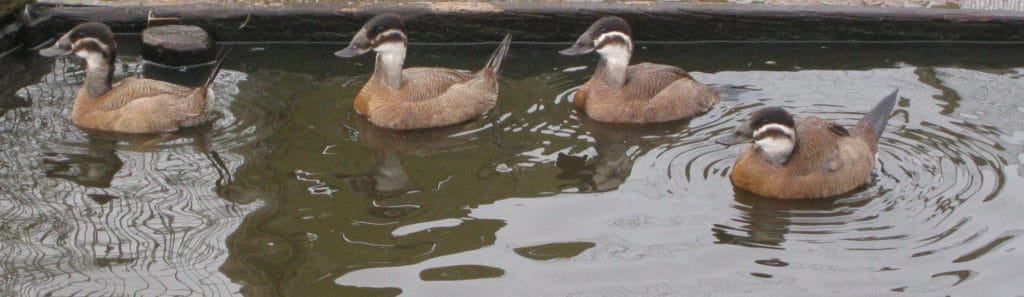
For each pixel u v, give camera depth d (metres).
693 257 9.12
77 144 11.18
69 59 13.58
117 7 14.02
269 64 13.55
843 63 13.63
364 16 14.00
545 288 8.66
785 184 10.07
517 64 13.70
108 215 9.71
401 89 11.95
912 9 14.07
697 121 12.01
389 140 11.52
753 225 9.65
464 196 10.21
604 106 12.02
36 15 13.81
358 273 8.85
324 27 14.07
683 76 12.46
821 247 9.27
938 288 8.60
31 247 9.15
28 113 11.92
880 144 11.26
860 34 14.18
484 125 11.96
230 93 12.62
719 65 13.60
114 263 8.95
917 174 10.58
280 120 11.91
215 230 9.48
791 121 10.05
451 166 10.89
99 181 10.36
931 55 13.86
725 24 14.12
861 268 8.92
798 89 12.84
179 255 9.07
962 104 12.32
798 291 8.59
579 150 11.27
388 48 11.85
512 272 8.88
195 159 10.88
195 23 13.95
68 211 9.77
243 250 9.17
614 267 8.96
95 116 11.53
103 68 11.72
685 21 14.09
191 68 13.41
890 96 11.34
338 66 13.55
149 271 8.84
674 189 10.35
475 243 9.34
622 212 9.89
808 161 10.12
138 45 14.02
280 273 8.84
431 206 10.01
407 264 9.00
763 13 14.03
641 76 12.23
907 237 9.41
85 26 11.62
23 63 13.42
